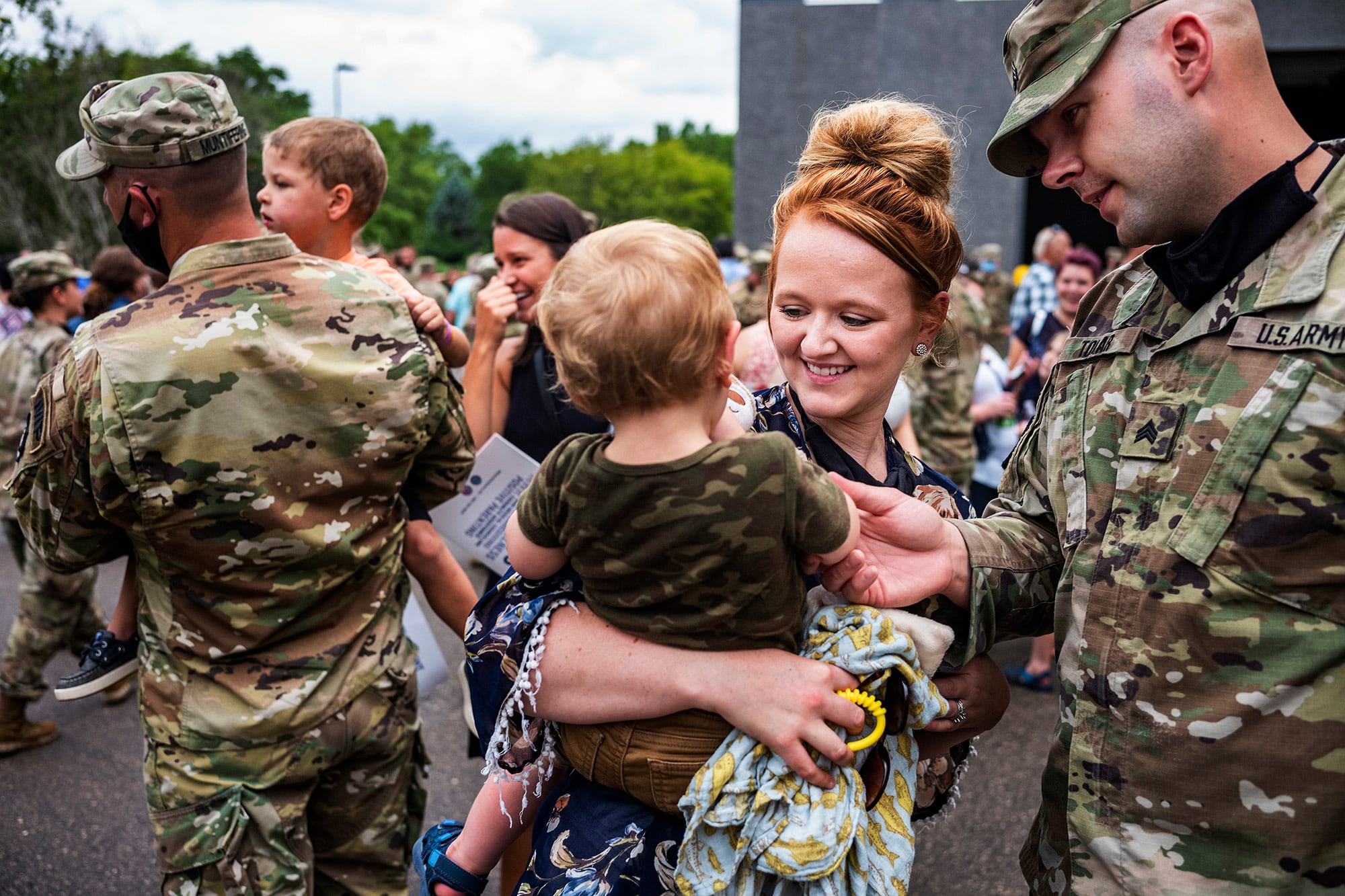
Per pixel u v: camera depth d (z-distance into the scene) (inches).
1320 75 498.6
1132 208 47.1
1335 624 43.4
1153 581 46.8
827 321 48.8
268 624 69.9
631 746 46.6
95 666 77.0
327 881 78.3
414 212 3639.3
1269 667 44.1
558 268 45.0
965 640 51.8
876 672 45.4
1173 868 46.6
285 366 68.8
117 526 69.9
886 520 49.3
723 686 44.1
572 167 3656.5
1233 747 44.7
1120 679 47.7
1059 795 52.2
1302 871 44.3
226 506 67.4
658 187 3614.7
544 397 96.3
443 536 93.1
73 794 137.0
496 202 3986.2
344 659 73.9
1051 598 54.5
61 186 1008.9
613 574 44.9
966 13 498.0
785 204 51.1
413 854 61.3
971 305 178.9
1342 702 43.4
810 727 43.1
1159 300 50.7
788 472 43.0
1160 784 46.6
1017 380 186.1
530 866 51.0
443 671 87.6
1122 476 49.1
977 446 184.7
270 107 1600.6
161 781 70.5
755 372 108.4
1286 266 44.7
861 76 553.3
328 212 92.0
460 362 84.8
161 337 66.3
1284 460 43.4
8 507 152.3
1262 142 45.0
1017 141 51.1
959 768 57.4
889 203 47.8
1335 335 42.7
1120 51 45.6
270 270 70.7
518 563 48.7
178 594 69.5
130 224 72.9
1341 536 42.9
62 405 65.6
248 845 69.9
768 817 43.5
